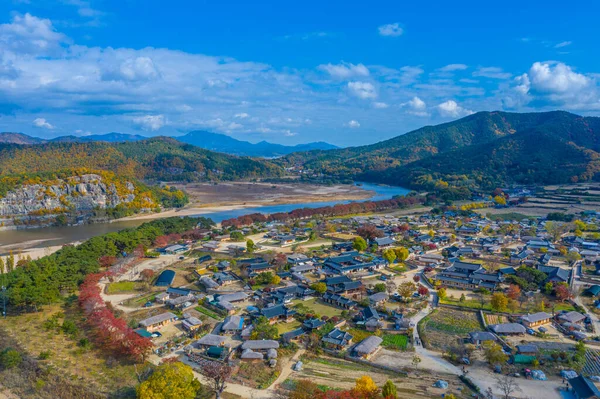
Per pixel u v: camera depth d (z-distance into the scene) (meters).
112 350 113.75
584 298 154.62
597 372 103.12
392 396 83.00
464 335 124.81
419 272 190.50
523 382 98.81
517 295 149.75
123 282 171.62
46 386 97.69
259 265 186.38
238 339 122.31
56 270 161.00
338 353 113.56
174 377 90.19
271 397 92.56
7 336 119.81
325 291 159.50
